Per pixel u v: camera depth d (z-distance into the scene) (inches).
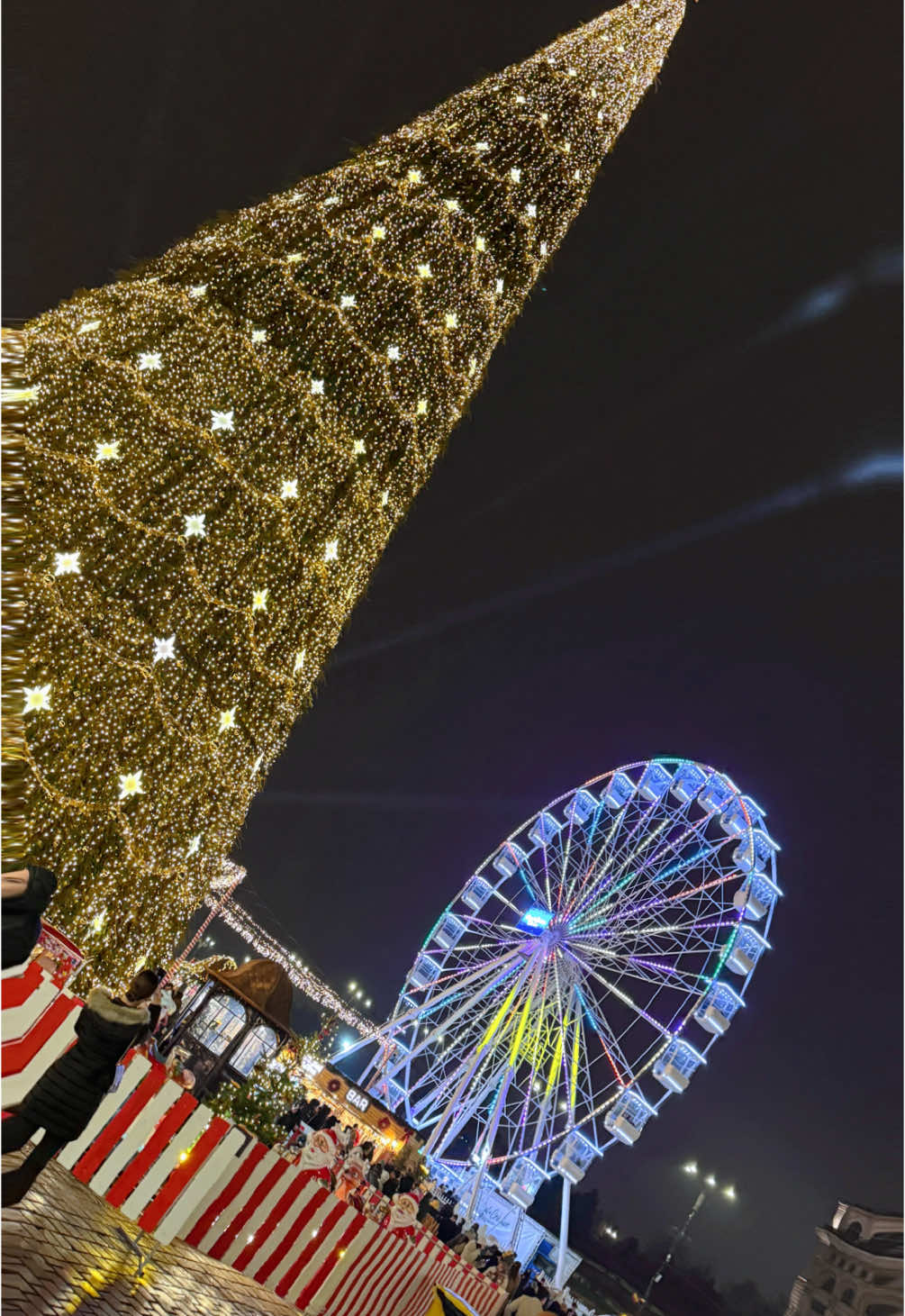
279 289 397.7
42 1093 225.6
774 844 1466.5
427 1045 1640.0
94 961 354.6
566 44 511.2
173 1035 740.0
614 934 1488.7
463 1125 1498.5
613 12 532.7
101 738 345.1
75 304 362.6
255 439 384.2
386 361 422.0
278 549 396.2
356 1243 411.2
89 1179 309.0
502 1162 1469.0
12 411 323.3
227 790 395.9
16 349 329.1
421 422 442.6
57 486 333.1
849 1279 2623.0
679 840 1542.8
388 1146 1391.5
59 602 333.1
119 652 348.5
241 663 390.3
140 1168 312.0
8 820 319.0
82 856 344.8
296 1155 573.9
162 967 387.9
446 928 1775.3
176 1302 265.7
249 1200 374.3
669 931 1464.1
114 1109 311.7
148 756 358.9
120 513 347.9
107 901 354.3
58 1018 273.1
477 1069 1503.4
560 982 1491.1
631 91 519.2
